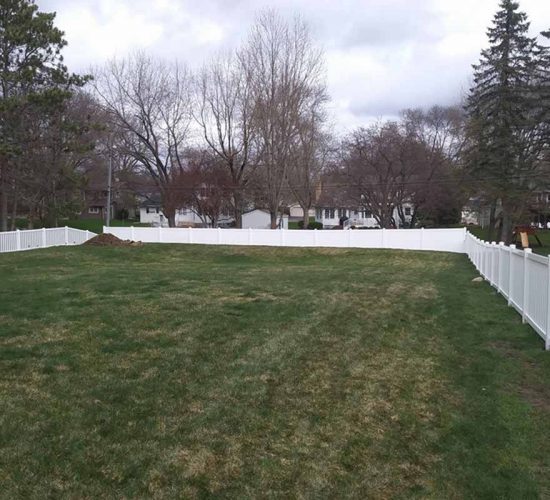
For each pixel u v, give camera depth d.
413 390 5.35
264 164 41.28
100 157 52.75
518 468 3.76
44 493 3.29
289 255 29.22
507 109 38.66
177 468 3.67
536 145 39.94
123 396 4.92
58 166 34.06
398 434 4.32
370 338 7.48
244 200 46.84
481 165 39.88
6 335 6.93
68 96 30.08
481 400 5.05
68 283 12.34
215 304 9.65
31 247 26.59
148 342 6.80
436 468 3.77
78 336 6.98
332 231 31.67
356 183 49.59
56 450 3.83
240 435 4.22
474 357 6.56
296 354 6.52
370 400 5.05
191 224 68.75
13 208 36.59
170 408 4.69
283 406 4.85
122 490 3.38
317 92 42.09
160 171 46.66
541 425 4.48
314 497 3.39
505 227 40.84
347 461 3.86
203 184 43.59
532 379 5.71
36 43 30.61
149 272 16.03
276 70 39.81
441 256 26.75
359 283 13.78
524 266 8.86
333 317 8.88
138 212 80.94
